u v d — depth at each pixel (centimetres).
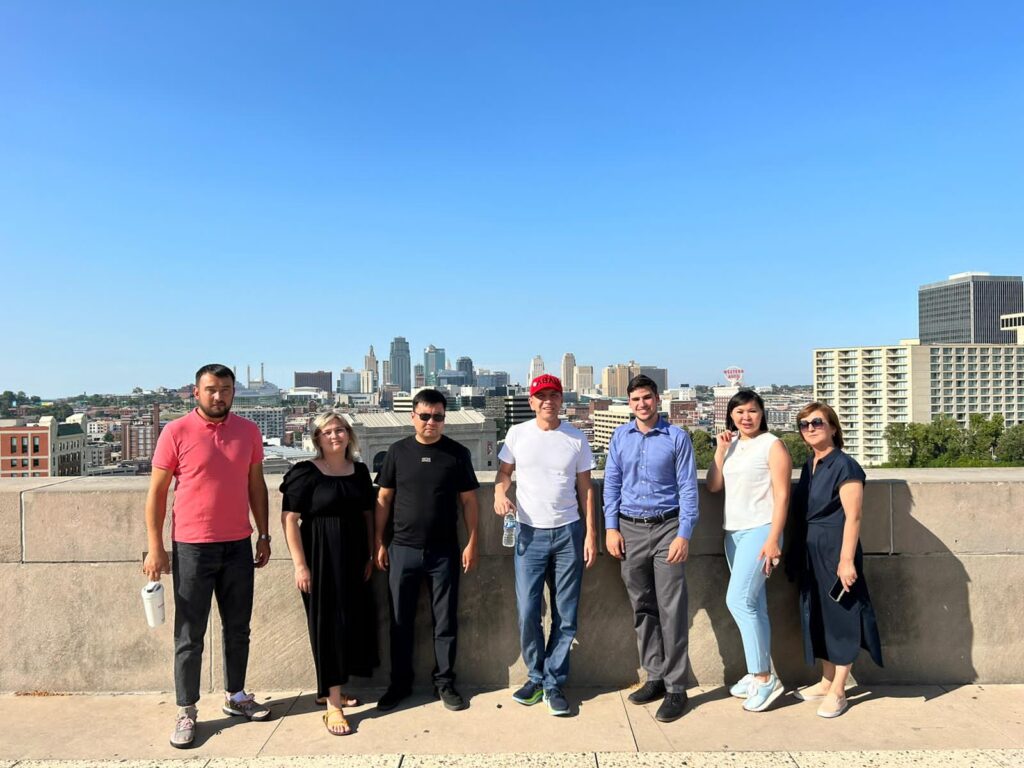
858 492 392
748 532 405
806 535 411
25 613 435
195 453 372
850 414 12588
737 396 416
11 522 435
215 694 435
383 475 415
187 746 362
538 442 410
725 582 448
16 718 400
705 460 6769
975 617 442
